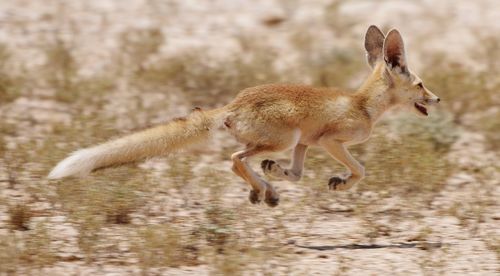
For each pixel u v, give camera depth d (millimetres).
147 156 13422
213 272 11719
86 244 12484
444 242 13562
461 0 30781
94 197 13789
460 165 17578
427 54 25062
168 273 11852
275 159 17594
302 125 13828
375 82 14539
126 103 20812
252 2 30125
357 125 14094
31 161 16188
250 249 12352
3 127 18344
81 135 17719
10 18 26938
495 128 19453
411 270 12273
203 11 28984
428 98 14781
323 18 28828
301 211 14820
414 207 15078
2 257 11664
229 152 18000
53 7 28297
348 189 14562
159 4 29156
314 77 22938
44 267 11930
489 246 13219
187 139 13523
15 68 22453
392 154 16234
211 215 13891
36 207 14250
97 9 28422
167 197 15086
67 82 21297
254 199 13875
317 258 12695
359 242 13508
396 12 29469
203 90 22016
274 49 25875
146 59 23938
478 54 24984
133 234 12938
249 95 13789
